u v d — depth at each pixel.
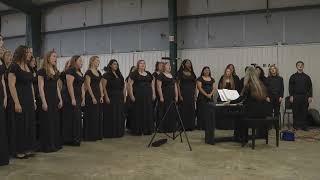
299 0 8.25
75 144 5.40
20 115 4.30
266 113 5.23
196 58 9.10
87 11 10.46
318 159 4.33
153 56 9.53
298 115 7.34
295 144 5.48
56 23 10.92
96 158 4.43
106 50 10.22
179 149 5.08
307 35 8.21
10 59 4.38
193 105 7.32
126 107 6.92
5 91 4.08
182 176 3.51
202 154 4.68
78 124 5.43
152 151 4.92
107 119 6.30
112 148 5.18
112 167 3.91
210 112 5.59
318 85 8.07
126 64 9.89
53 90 4.85
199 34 9.12
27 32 10.85
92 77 5.93
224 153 4.75
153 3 9.58
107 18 10.17
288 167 3.90
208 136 5.61
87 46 10.50
